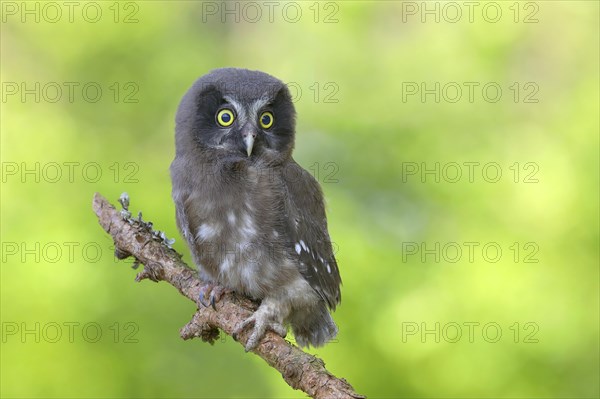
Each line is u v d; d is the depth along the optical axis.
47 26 18.16
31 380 13.87
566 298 14.08
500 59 17.75
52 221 14.73
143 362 14.23
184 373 14.45
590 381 13.89
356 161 16.45
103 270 14.24
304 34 18.69
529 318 13.96
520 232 14.77
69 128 16.95
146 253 8.80
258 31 20.94
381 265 14.27
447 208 15.55
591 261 14.40
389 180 16.22
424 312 13.94
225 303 8.48
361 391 13.58
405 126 16.78
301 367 7.52
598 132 15.15
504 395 13.76
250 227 9.12
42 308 13.93
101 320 14.07
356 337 13.73
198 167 9.30
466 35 17.98
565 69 19.38
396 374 13.67
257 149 9.42
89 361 14.02
